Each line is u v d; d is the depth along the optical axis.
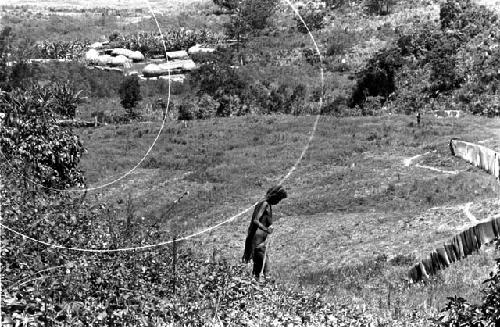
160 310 15.94
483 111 82.94
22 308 14.09
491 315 14.69
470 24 101.88
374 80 93.19
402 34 109.31
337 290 27.25
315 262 37.16
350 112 86.88
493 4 109.12
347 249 38.78
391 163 57.28
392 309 20.59
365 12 125.62
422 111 85.94
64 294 15.04
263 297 18.28
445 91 89.94
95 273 16.34
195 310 16.20
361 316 18.55
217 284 18.05
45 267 15.83
